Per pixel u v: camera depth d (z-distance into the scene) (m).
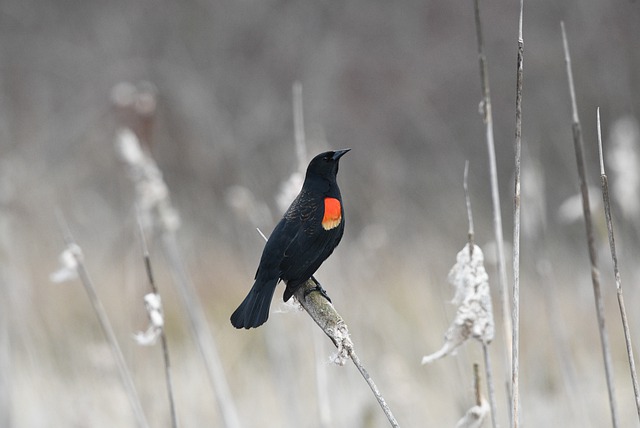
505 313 5.59
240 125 26.42
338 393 9.79
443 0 27.98
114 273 13.46
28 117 26.27
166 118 24.94
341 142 27.02
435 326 10.57
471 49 27.34
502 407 9.46
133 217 10.93
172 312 13.04
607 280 12.70
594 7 25.55
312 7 28.89
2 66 27.88
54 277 6.42
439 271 13.95
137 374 9.83
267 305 5.42
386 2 28.59
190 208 20.17
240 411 10.15
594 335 11.77
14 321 10.31
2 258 10.41
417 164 25.23
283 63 28.25
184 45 28.11
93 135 23.44
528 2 26.69
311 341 9.99
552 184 19.84
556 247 13.49
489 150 5.54
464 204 16.86
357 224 19.33
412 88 27.47
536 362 10.36
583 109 23.94
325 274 10.27
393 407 9.04
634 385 4.71
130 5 28.69
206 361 7.90
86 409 9.22
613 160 8.59
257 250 12.49
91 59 27.89
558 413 9.05
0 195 12.33
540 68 25.64
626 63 24.55
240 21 28.58
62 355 10.72
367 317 10.70
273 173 23.02
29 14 28.61
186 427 9.26
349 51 28.17
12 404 9.38
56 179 20.97
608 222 4.73
